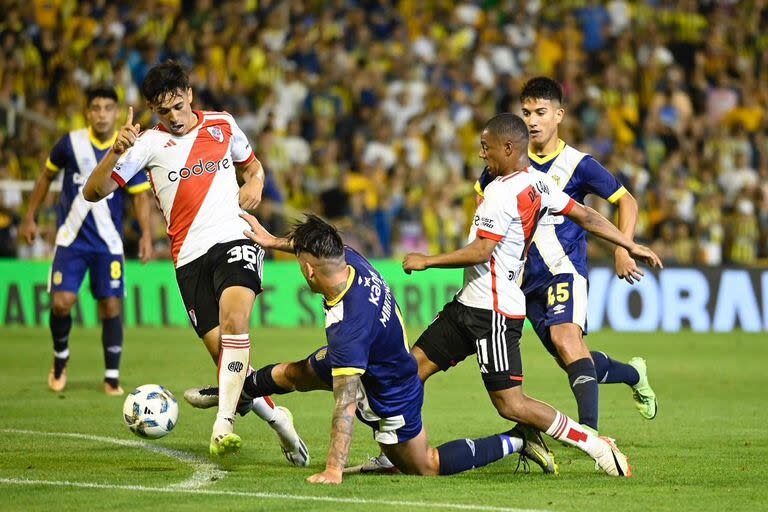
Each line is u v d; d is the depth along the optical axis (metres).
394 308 20.27
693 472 22.02
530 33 81.81
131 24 73.12
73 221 33.59
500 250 21.56
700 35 85.44
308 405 32.12
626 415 31.08
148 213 34.34
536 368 43.16
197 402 22.03
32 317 55.22
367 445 25.19
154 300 56.91
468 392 35.94
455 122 74.06
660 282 59.31
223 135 23.34
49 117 66.75
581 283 24.27
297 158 68.81
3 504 18.25
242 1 77.56
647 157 74.81
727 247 69.19
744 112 79.31
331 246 19.33
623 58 81.19
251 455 23.73
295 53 75.31
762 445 25.72
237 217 23.22
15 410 30.16
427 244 65.31
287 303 58.06
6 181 59.25
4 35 69.31
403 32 78.50
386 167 70.19
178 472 21.36
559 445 25.55
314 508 17.98
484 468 22.39
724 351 49.34
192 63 71.62
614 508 18.38
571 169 24.83
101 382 36.75
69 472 21.23
